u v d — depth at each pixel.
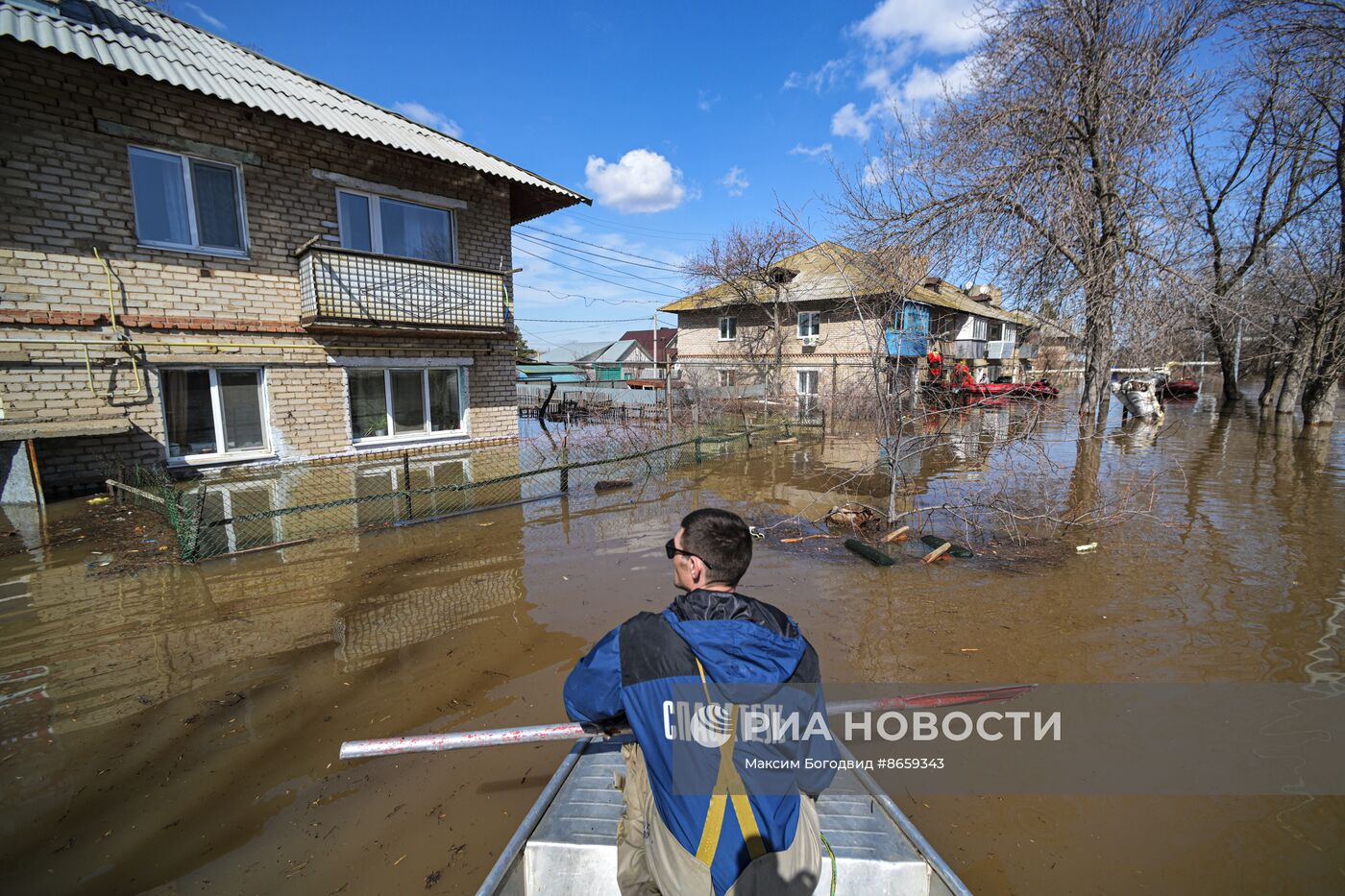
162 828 2.47
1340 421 17.69
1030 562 5.76
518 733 2.38
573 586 5.07
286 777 2.78
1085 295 8.12
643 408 17.73
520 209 13.56
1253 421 18.09
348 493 7.98
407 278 9.85
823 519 7.30
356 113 10.01
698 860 1.58
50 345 7.26
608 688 1.76
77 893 2.17
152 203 7.96
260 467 9.03
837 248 8.39
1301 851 2.38
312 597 4.77
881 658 3.93
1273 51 12.00
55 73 7.12
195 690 3.47
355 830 2.49
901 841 2.08
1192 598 4.85
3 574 5.12
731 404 20.77
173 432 8.34
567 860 2.03
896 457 6.93
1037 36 9.31
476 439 11.74
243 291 8.70
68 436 7.20
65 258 7.34
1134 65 8.76
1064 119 8.88
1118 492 8.59
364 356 10.01
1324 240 15.26
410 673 3.69
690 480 9.63
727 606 1.76
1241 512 7.54
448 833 2.48
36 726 3.12
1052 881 2.26
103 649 3.93
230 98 7.61
